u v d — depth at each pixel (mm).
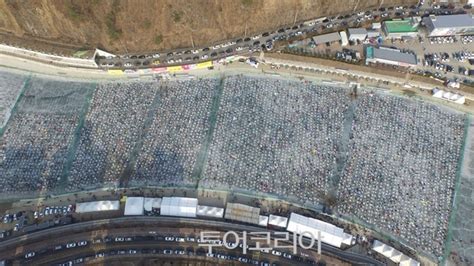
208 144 114000
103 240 98375
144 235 98938
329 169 109875
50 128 118062
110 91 124688
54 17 124875
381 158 111188
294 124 116812
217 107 120125
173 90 123938
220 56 127562
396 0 135750
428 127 116500
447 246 99000
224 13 125625
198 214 101812
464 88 120812
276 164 110688
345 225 101688
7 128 118312
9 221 102375
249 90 123000
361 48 129625
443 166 110250
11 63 130875
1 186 108312
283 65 126438
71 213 103250
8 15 126250
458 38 131625
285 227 100312
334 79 124938
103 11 122188
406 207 104000
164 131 116500
